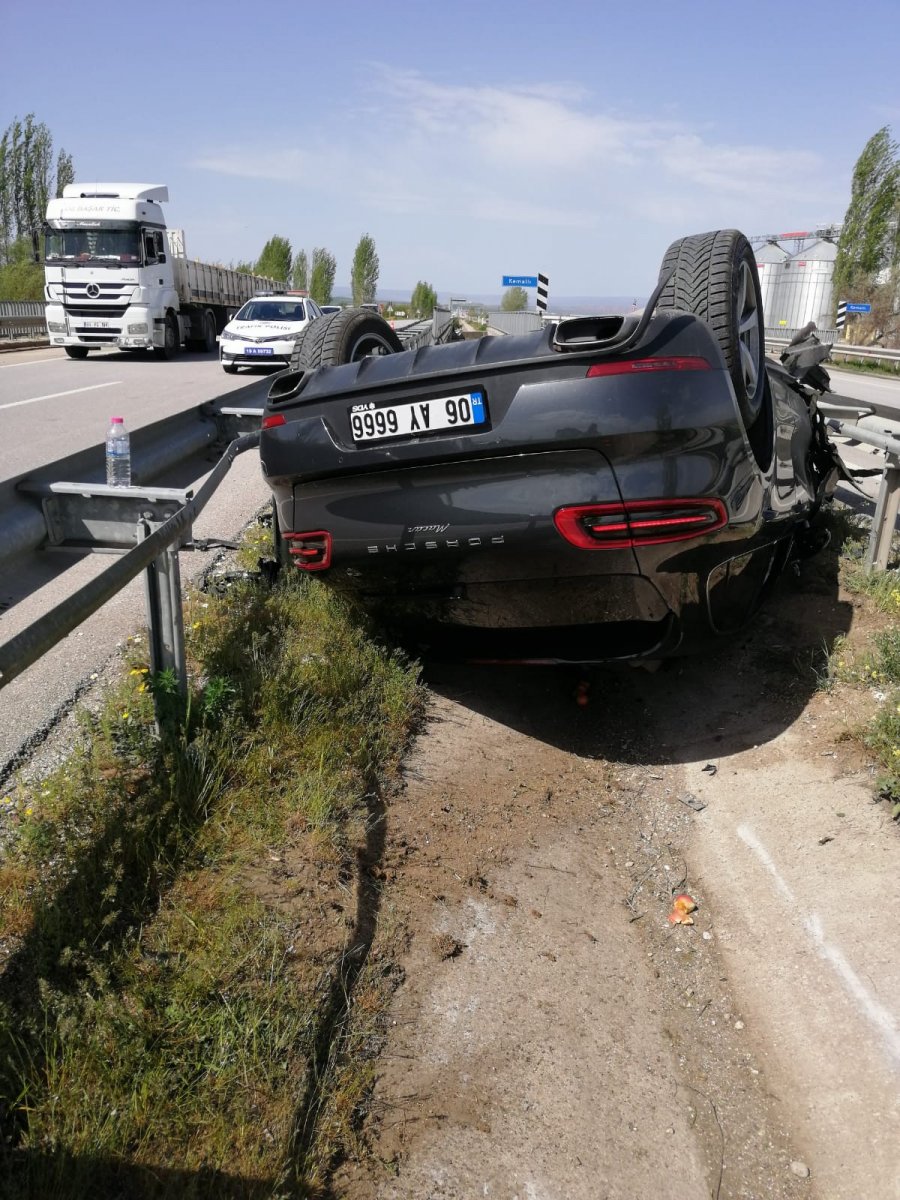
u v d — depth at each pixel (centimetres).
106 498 397
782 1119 217
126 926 236
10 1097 188
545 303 2362
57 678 373
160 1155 183
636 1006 249
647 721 388
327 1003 231
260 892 256
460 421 288
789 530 381
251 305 1864
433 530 298
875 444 450
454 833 309
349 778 316
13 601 383
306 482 324
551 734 380
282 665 359
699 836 317
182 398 1347
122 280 1989
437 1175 197
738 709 387
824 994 245
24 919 233
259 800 291
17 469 784
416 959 254
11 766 306
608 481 276
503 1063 226
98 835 259
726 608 335
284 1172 185
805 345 547
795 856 296
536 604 307
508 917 275
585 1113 215
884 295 3525
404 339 1402
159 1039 206
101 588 237
